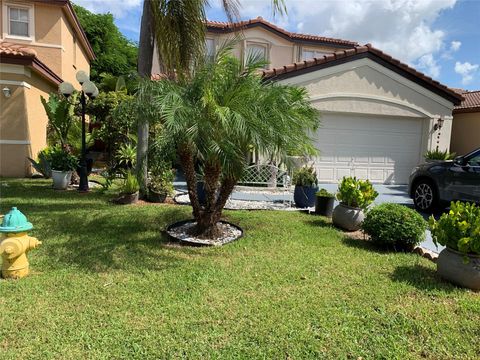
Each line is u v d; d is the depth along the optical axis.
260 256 4.83
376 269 4.47
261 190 9.54
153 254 4.79
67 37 15.39
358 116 11.92
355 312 3.37
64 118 10.16
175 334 2.93
